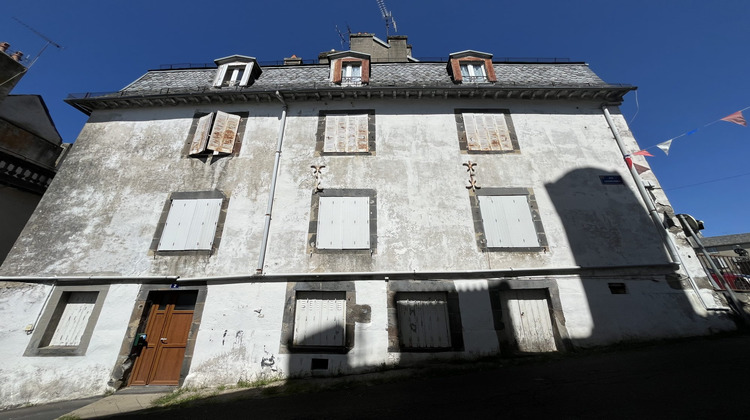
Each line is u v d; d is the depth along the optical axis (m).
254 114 9.45
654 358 5.51
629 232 7.90
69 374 6.46
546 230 7.90
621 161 8.84
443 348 6.76
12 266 7.33
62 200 8.14
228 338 6.79
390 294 7.15
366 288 7.20
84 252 7.55
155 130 9.20
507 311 7.28
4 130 9.66
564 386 4.61
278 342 6.73
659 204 8.23
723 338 6.48
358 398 5.02
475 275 7.36
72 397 6.22
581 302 7.17
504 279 7.35
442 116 9.39
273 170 8.53
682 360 5.22
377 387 5.51
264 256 7.51
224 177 8.51
